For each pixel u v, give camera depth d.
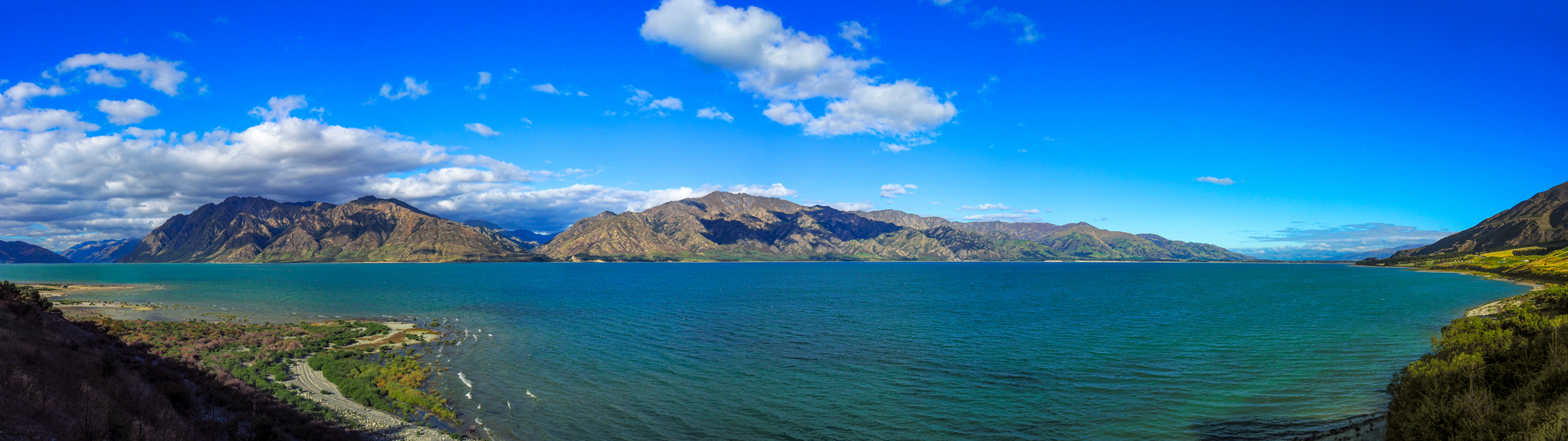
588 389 45.47
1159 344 63.81
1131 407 40.06
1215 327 77.50
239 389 37.59
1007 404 41.25
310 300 129.75
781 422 37.88
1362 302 115.19
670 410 40.22
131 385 27.58
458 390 45.00
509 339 70.25
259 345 59.12
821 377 49.06
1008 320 88.44
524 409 40.22
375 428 34.47
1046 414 39.09
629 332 76.56
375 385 44.69
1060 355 57.62
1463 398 22.70
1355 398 40.88
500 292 161.38
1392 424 27.09
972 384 46.69
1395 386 32.12
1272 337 68.00
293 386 43.06
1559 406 19.80
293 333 70.00
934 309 109.19
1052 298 135.38
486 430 36.16
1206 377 47.97
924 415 39.19
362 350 59.78
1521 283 158.12
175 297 136.38
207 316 93.12
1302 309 102.19
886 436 35.44
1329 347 60.78
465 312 102.62
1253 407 39.62
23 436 18.23
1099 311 101.75
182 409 28.91
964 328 79.12
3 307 37.88
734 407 40.81
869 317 94.94
